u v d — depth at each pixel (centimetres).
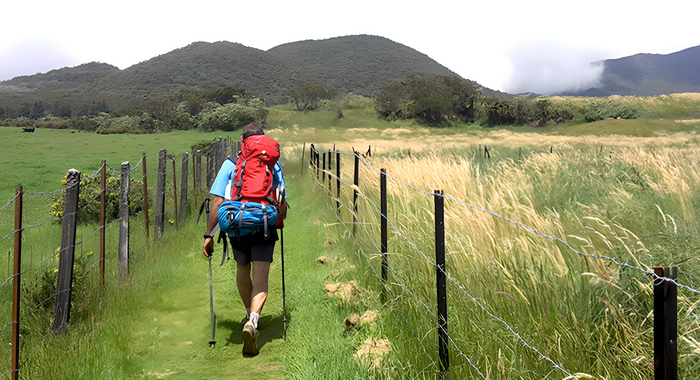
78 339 349
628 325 237
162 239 689
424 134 9000
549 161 1030
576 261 314
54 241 758
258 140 366
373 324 355
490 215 386
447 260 373
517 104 11069
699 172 659
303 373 303
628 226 446
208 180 1305
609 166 948
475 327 293
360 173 784
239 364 330
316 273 526
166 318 418
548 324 258
